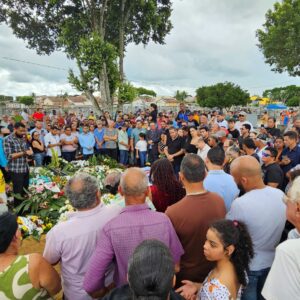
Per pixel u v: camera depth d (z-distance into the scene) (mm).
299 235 1645
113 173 3895
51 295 1795
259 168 2432
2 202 4871
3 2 17203
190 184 2336
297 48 23062
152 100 68000
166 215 2152
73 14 17469
